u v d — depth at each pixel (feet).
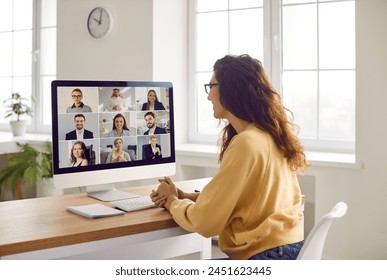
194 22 14.64
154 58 13.88
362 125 10.85
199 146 14.05
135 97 7.55
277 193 5.83
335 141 12.57
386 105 10.57
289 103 13.17
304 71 12.93
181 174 13.47
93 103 7.11
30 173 14.56
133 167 7.54
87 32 15.17
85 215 6.36
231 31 14.05
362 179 10.91
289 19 13.05
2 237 5.42
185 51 14.74
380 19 10.54
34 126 18.22
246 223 5.81
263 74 6.16
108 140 7.27
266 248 5.70
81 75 15.43
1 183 15.46
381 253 10.81
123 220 6.23
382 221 10.75
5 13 18.85
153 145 7.77
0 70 19.12
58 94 6.79
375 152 10.75
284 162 6.02
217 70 6.23
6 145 15.52
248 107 5.97
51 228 5.82
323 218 5.16
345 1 12.30
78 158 6.98
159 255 7.64
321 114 12.80
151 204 6.93
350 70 12.35
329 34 12.56
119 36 14.48
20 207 6.91
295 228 5.96
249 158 5.64
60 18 15.74
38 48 18.04
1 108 19.20
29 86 18.40
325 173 11.32
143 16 13.94
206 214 5.69
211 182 5.74
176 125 14.61
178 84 14.60
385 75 10.55
